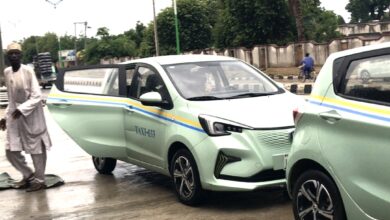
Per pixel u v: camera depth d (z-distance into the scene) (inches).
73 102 314.0
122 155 291.3
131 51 2992.1
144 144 271.9
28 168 305.0
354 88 170.9
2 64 1147.9
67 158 391.2
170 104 253.6
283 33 1761.8
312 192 182.7
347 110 168.4
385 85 161.2
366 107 163.2
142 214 237.0
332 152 170.7
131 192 278.7
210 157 225.8
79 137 310.0
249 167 218.7
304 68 1179.9
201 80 263.7
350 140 165.2
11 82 288.7
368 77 167.2
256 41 1768.0
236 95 258.2
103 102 299.0
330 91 178.4
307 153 180.5
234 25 1798.7
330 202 174.4
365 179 160.2
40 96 287.1
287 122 225.0
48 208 257.9
